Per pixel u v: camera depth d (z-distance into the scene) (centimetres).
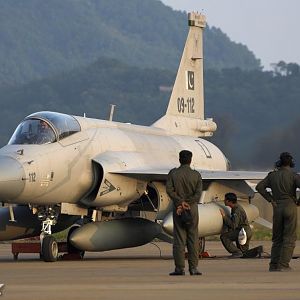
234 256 5059
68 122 4994
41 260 4950
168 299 2975
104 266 4388
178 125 6294
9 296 3086
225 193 5459
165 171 5122
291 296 3034
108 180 5003
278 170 3991
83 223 5359
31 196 4712
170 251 5816
